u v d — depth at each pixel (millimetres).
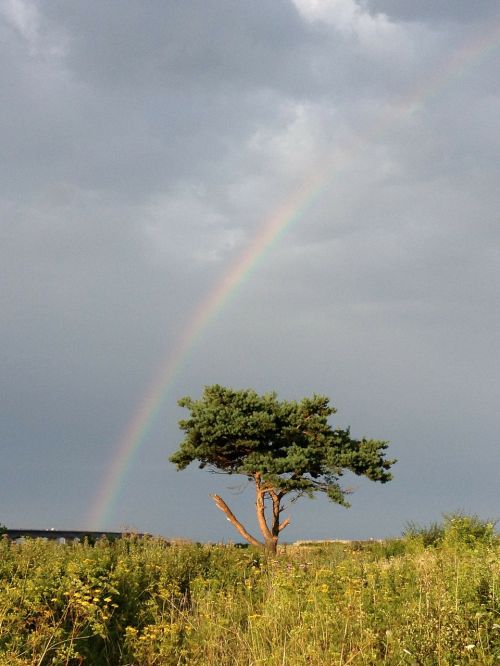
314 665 9148
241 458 38406
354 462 36094
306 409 38156
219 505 37531
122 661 10016
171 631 10484
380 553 21328
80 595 10398
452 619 9242
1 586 11078
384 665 8742
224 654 10102
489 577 10984
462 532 21516
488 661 8227
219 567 17172
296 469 35719
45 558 14977
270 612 11500
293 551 27094
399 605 10852
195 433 37250
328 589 12000
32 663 8617
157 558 16703
